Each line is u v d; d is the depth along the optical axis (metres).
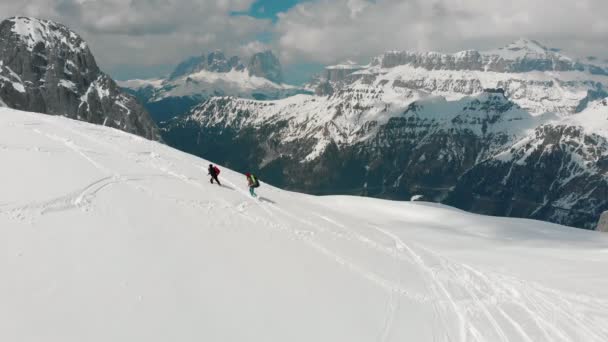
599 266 33.56
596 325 22.81
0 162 24.08
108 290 15.68
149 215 22.89
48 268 15.77
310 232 29.61
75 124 42.00
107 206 22.28
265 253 23.19
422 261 31.36
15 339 12.34
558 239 51.56
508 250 39.66
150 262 18.36
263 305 18.22
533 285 28.28
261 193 37.97
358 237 32.91
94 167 27.95
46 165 25.50
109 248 18.34
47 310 13.81
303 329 17.59
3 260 15.37
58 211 20.09
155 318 15.17
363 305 21.27
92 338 13.39
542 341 20.92
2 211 18.58
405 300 23.28
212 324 15.96
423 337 19.94
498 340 20.70
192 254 20.23
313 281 21.84
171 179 30.94
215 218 25.81
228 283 18.89
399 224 51.00
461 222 57.69
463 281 28.36
